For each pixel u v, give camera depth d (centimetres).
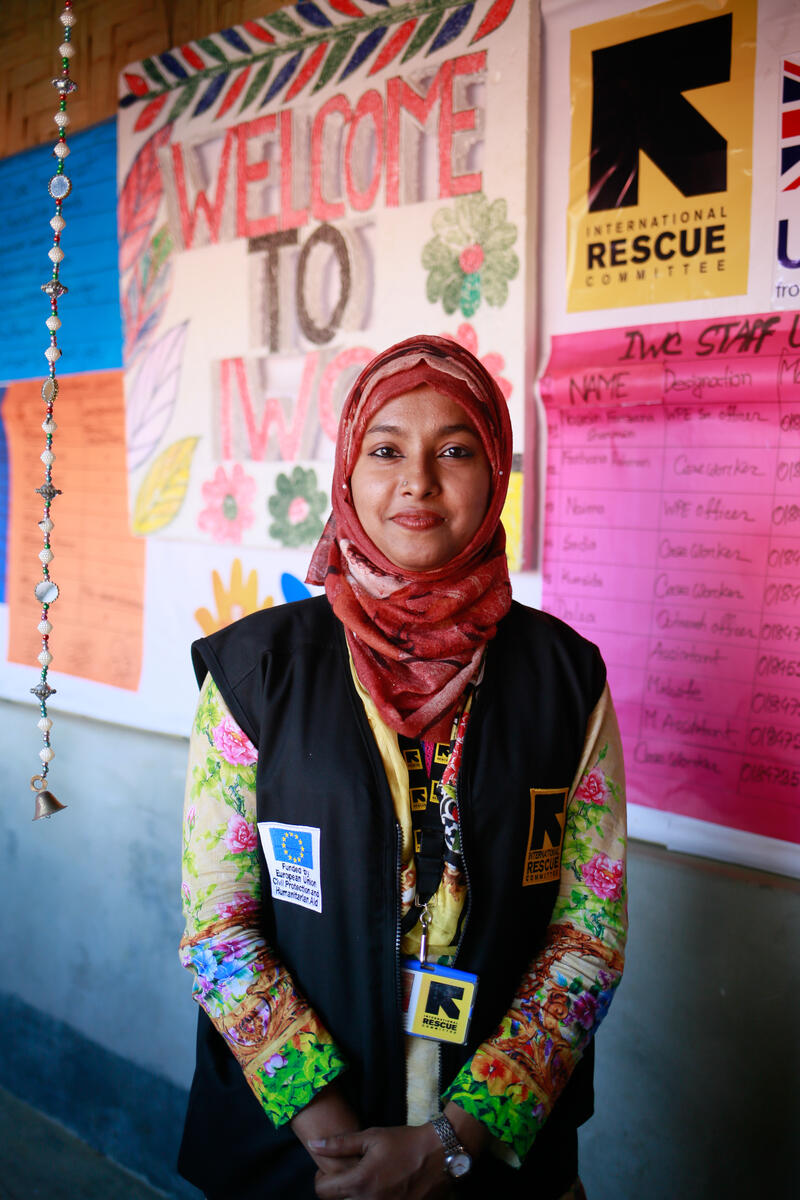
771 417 124
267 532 178
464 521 92
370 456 92
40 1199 196
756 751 128
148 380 196
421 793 91
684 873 134
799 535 123
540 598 148
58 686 226
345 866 89
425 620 91
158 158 188
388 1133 84
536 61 138
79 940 216
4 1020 238
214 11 180
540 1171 95
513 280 142
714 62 124
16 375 231
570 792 97
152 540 202
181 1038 195
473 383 92
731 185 124
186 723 198
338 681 93
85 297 209
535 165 140
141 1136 204
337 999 90
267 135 170
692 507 131
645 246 132
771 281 122
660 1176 139
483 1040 91
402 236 155
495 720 93
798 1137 127
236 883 95
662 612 135
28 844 228
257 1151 93
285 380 176
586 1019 90
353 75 158
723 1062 132
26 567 234
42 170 217
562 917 96
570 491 143
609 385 136
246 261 176
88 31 204
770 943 128
